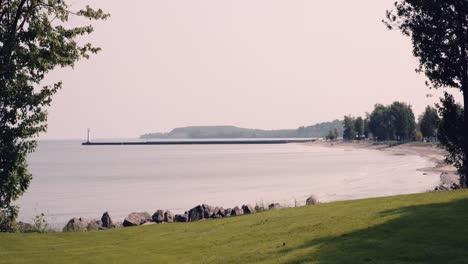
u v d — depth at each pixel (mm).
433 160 144875
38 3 27688
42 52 27219
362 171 117000
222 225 24531
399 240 15547
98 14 28906
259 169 142000
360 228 18078
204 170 143375
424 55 34719
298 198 68812
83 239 22812
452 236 15203
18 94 26609
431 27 33938
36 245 21203
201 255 18109
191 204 67625
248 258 16484
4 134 26328
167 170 146500
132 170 148750
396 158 170000
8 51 26562
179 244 20719
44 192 88312
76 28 28453
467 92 34031
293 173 121125
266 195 74875
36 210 64500
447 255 13477
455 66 33812
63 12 28281
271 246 17812
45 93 27656
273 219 23891
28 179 27125
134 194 82750
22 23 27672
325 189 79625
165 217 33438
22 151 26625
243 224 23906
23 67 27812
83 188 95000
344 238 17000
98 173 137250
